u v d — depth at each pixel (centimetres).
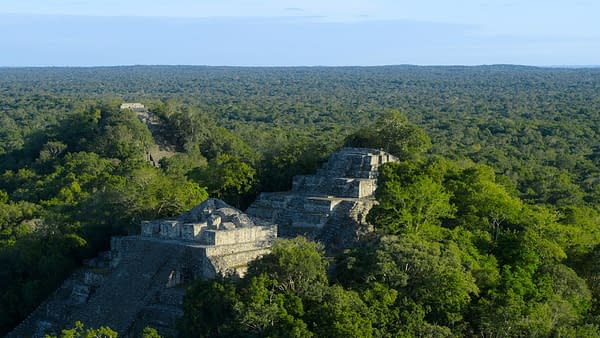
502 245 7019
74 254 7788
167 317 5894
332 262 6412
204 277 6206
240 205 9031
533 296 6159
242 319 5181
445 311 5784
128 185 9069
